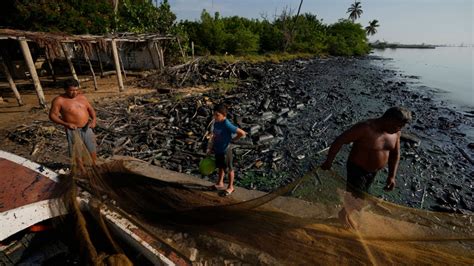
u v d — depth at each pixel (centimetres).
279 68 2848
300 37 4841
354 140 367
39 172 402
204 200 475
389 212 421
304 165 827
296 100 1575
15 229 310
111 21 2103
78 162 485
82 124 548
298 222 387
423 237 362
